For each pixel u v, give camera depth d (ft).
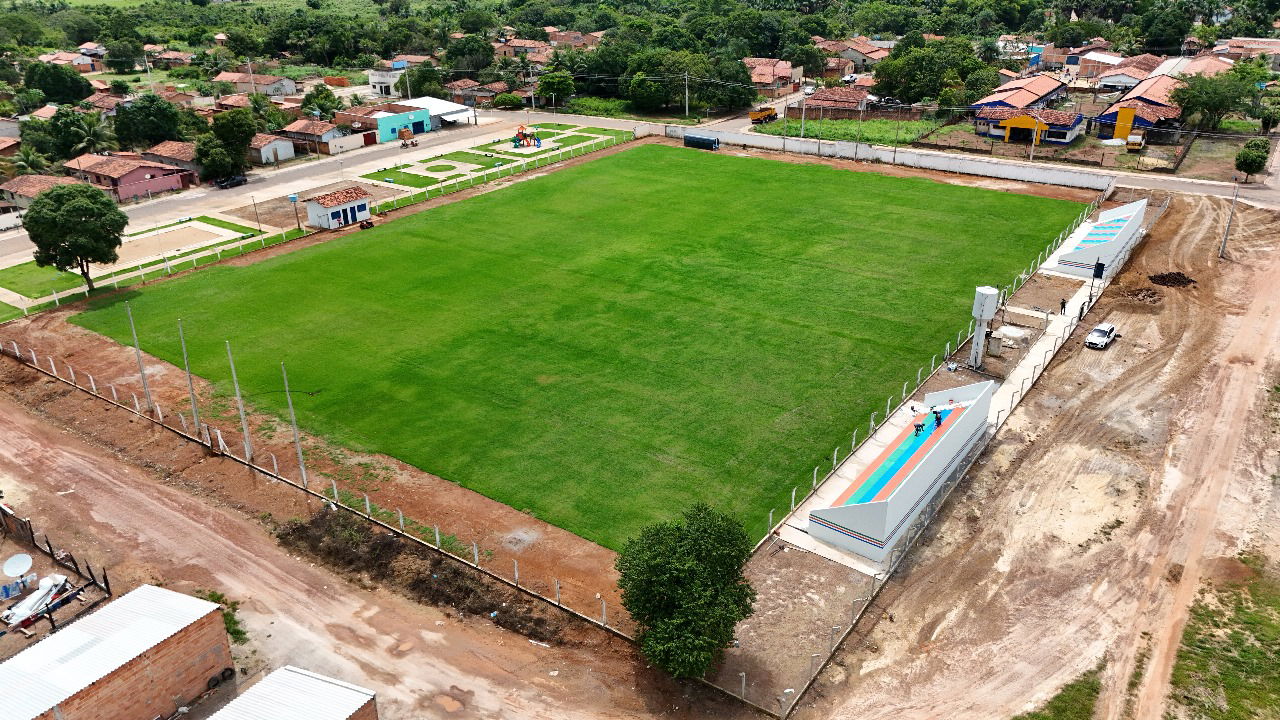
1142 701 118.93
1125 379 203.82
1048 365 210.79
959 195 345.72
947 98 491.72
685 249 290.56
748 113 530.68
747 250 288.51
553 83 545.44
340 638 135.23
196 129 469.16
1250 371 205.87
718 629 119.24
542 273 272.31
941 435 168.35
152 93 456.04
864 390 199.72
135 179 368.48
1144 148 413.59
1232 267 267.80
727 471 171.42
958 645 129.90
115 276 279.28
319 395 201.77
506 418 191.01
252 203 360.69
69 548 155.22
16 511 165.68
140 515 164.55
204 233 322.75
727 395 198.49
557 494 165.48
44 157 410.11
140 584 146.51
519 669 128.98
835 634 131.75
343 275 274.16
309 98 512.63
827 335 226.79
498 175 391.86
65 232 252.01
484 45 615.57
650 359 215.31
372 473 172.65
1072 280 260.01
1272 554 146.30
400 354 220.64
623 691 124.16
